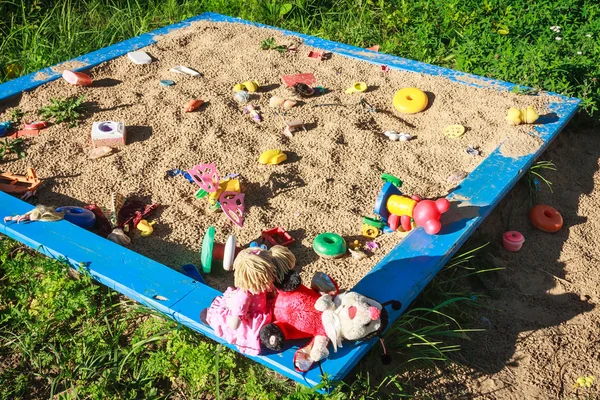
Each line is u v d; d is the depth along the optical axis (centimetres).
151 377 163
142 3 346
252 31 306
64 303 175
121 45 292
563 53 274
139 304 177
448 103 252
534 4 307
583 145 251
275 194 211
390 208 194
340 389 153
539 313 185
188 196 210
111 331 173
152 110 249
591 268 199
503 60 269
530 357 173
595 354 174
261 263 145
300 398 152
